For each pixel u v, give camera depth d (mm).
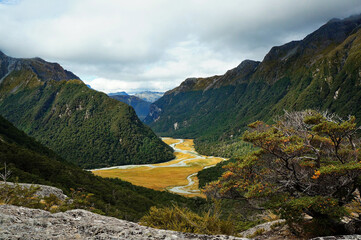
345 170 10344
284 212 10680
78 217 7191
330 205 9844
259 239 11562
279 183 13297
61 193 32000
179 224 8336
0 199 15453
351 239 6691
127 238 5684
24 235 5270
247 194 12211
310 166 13078
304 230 10852
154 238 5867
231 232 8547
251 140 13305
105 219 7301
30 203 16031
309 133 13875
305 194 12445
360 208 13070
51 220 6551
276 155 12953
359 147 13648
